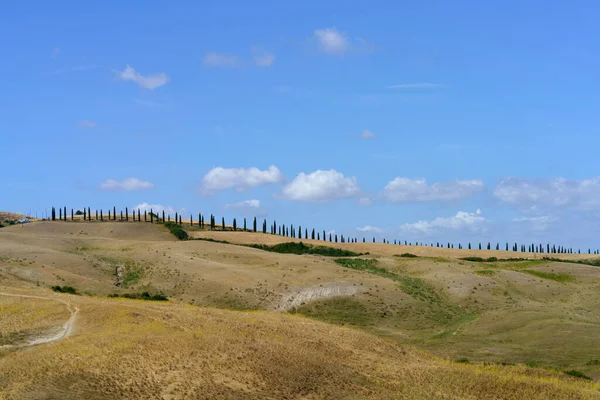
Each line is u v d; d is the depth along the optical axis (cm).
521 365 5716
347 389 4203
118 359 4038
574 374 5484
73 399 3409
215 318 5666
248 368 4231
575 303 10050
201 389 3803
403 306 9125
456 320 8794
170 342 4509
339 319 8481
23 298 6372
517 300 9900
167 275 10281
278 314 6719
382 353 5306
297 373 4300
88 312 5619
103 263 11188
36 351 4209
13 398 3325
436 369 4966
